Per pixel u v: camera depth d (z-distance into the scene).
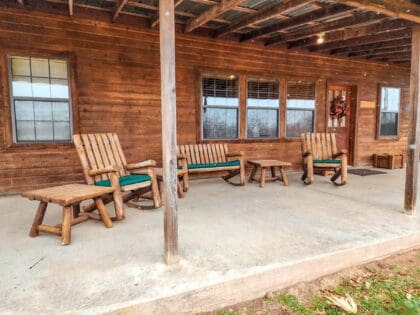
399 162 7.07
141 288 1.86
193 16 4.62
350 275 2.42
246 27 5.14
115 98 4.83
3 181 4.23
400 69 7.78
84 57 4.55
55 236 2.72
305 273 2.27
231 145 5.84
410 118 3.36
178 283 1.92
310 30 4.96
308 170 5.09
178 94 5.28
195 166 4.62
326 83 6.77
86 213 3.22
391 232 2.86
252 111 6.04
